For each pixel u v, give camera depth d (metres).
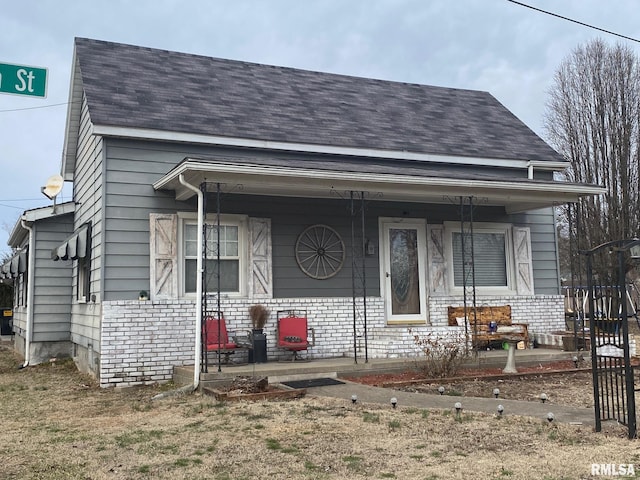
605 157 25.81
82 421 7.36
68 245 11.17
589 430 6.25
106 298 10.12
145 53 13.30
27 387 10.34
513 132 14.92
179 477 4.96
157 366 10.22
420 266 12.64
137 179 10.59
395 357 11.01
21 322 16.92
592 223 25.05
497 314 12.85
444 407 7.48
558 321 13.66
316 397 8.24
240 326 10.92
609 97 26.03
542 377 9.98
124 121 10.43
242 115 12.05
